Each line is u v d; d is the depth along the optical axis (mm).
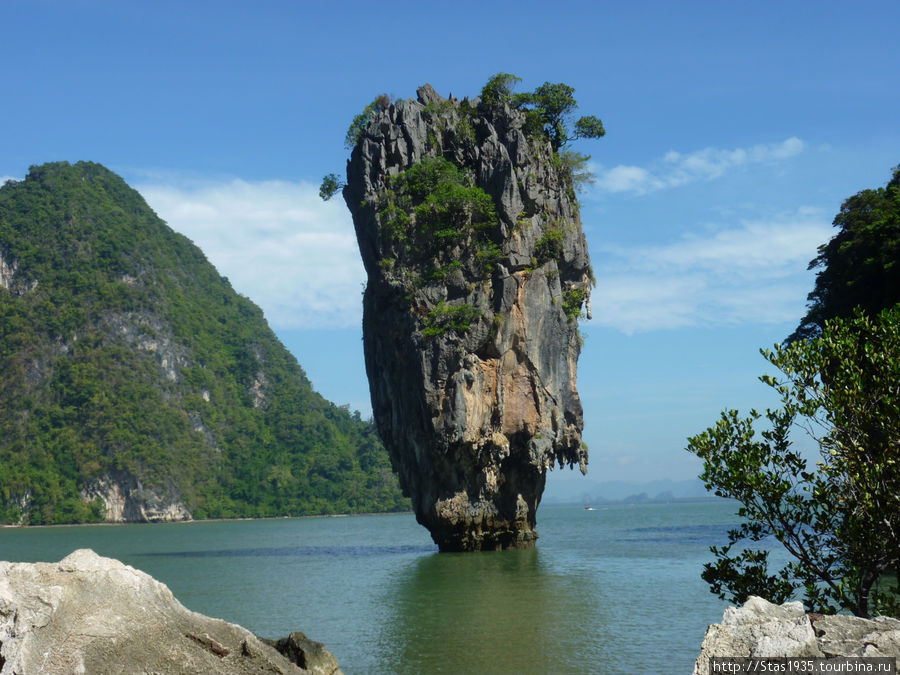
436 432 59219
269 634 29750
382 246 61656
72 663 10797
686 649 25062
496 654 25078
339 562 60781
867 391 14852
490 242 61969
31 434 196750
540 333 62281
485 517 62312
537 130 66688
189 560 68312
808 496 15125
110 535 140250
